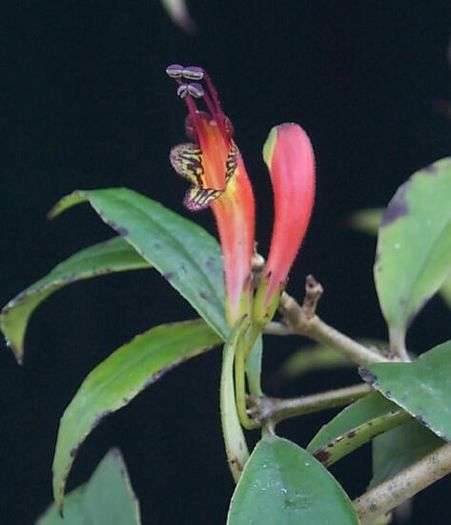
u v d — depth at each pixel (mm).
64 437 403
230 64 618
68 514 425
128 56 618
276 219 392
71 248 642
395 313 425
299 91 623
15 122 626
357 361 419
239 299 392
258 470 379
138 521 418
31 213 637
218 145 391
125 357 410
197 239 421
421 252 428
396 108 626
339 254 648
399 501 381
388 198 636
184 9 506
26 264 643
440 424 373
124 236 418
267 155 393
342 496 375
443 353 384
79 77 622
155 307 648
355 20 618
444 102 590
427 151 628
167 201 632
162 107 620
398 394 377
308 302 415
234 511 373
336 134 631
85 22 616
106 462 425
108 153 630
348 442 388
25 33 616
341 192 638
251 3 614
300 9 617
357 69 622
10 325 428
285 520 373
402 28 618
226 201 390
